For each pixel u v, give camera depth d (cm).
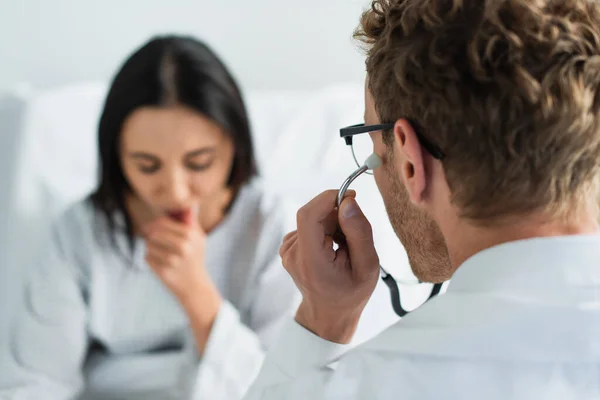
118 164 139
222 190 143
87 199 147
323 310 74
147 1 199
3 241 178
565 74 49
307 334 75
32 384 136
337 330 75
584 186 53
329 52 210
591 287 50
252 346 133
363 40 64
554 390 48
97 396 142
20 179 174
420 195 57
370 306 133
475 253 55
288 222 148
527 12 50
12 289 167
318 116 183
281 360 76
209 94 131
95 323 144
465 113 52
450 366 50
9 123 188
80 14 196
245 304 146
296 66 211
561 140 50
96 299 144
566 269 50
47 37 196
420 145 55
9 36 193
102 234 144
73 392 139
